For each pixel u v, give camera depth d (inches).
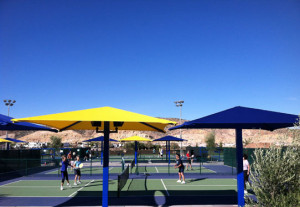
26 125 359.9
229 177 729.6
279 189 259.6
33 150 1024.2
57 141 2554.1
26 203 424.2
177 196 467.8
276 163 263.1
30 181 684.7
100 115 303.7
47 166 1033.5
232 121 299.9
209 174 792.3
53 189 556.4
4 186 603.2
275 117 306.5
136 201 427.8
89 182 652.1
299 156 264.5
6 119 315.3
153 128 417.1
